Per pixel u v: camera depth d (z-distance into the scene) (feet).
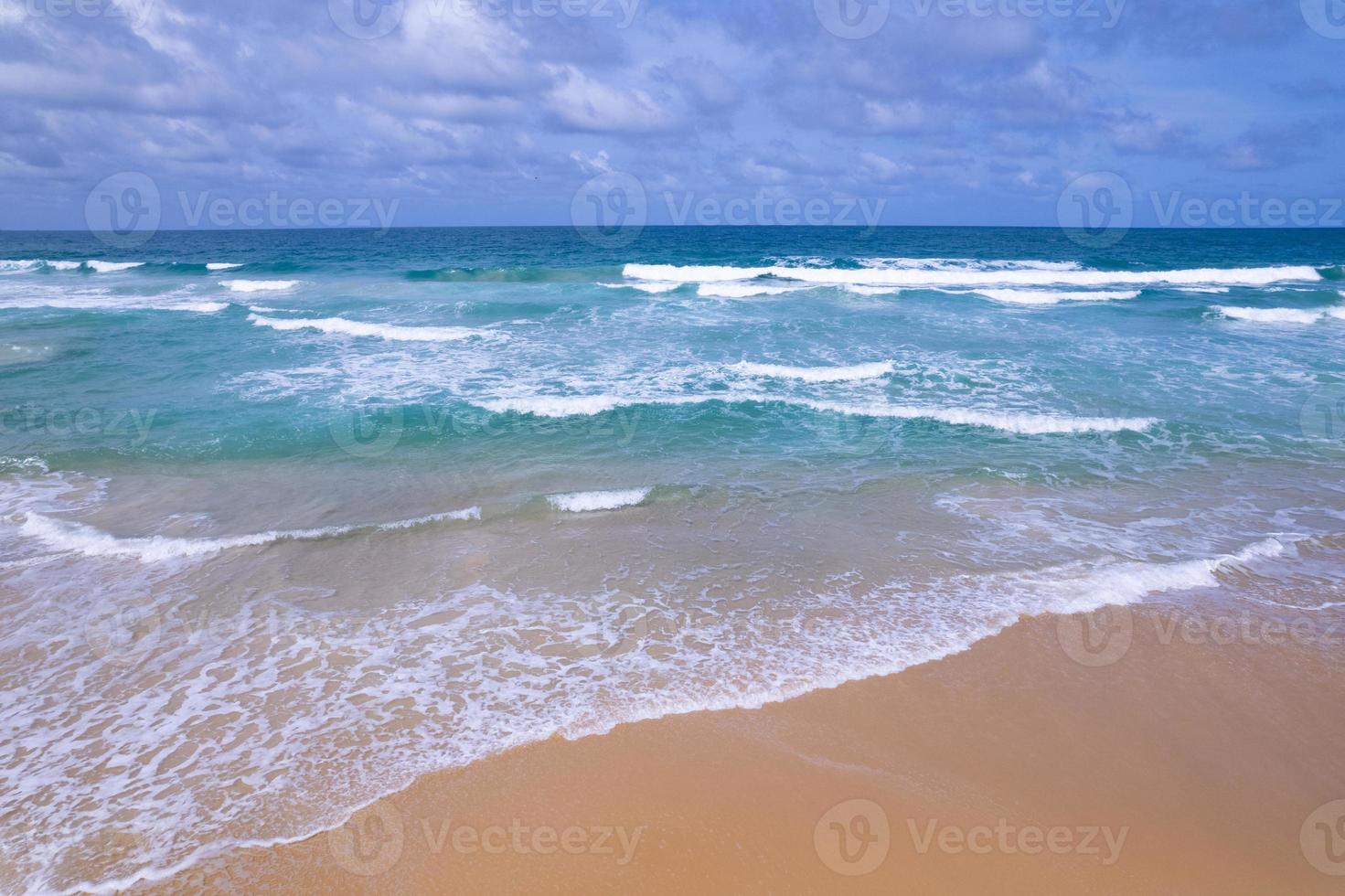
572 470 30.22
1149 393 40.65
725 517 25.66
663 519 25.46
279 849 12.28
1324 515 25.79
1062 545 23.53
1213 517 25.61
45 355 48.47
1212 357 48.85
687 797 13.48
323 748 14.55
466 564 22.17
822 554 22.93
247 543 23.13
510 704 15.89
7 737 14.76
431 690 16.33
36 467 29.78
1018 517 25.64
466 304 68.74
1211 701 16.42
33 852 12.16
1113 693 16.63
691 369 45.24
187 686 16.43
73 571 21.31
